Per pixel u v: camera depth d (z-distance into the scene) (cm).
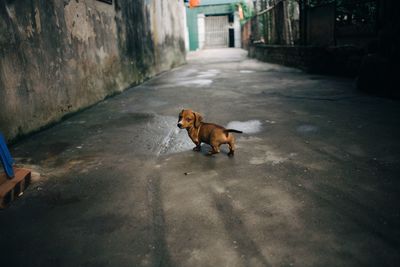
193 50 3288
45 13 517
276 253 197
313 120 491
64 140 450
